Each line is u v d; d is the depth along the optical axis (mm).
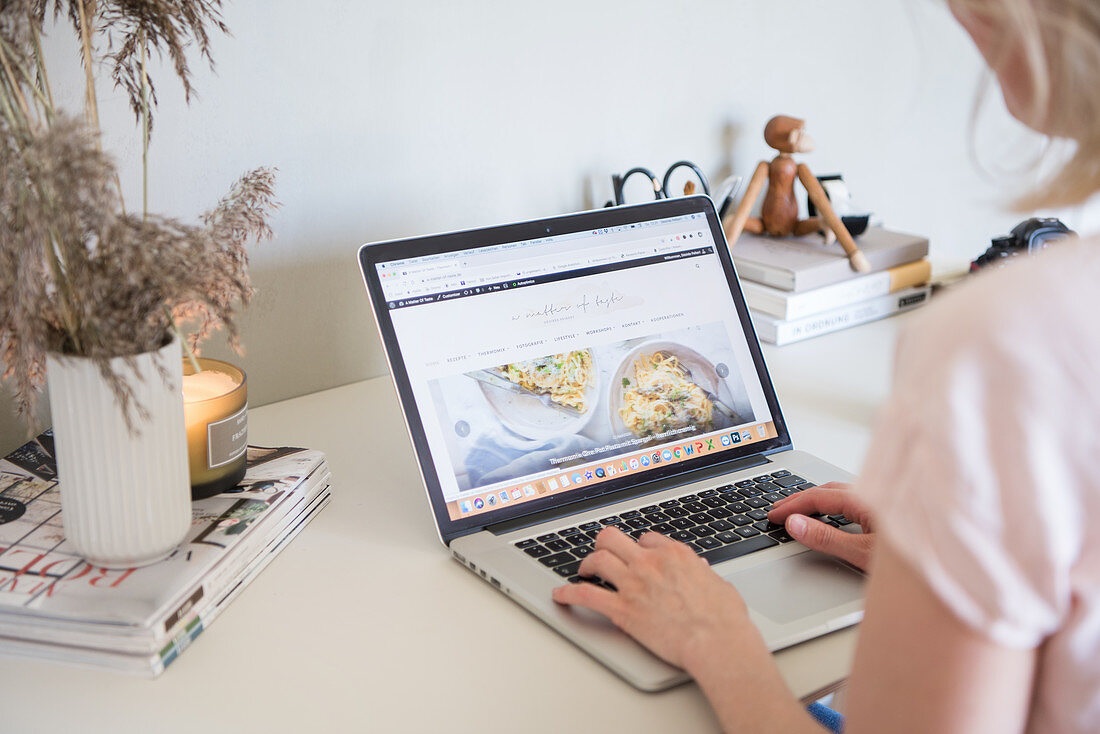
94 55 928
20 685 671
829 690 678
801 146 1359
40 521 787
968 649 435
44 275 646
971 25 452
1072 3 414
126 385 649
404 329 891
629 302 987
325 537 870
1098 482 408
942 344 438
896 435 455
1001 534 419
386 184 1168
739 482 952
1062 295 416
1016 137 535
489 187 1249
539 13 1211
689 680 671
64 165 593
